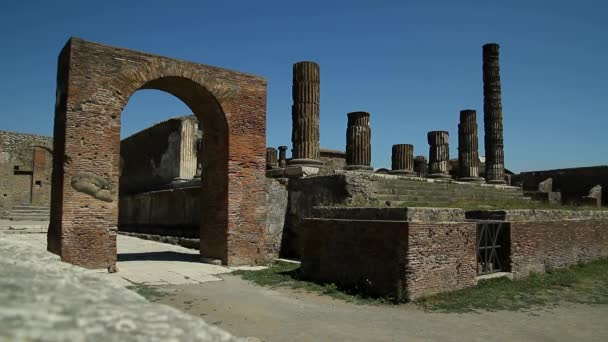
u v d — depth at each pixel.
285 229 17.47
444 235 10.01
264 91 15.90
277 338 7.08
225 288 11.10
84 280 3.37
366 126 20.19
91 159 12.49
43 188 35.81
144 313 2.70
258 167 15.55
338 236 10.97
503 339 7.22
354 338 7.13
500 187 23.88
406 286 9.24
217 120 15.39
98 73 12.76
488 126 28.05
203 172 16.02
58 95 13.05
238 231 14.88
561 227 14.19
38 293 2.56
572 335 7.56
